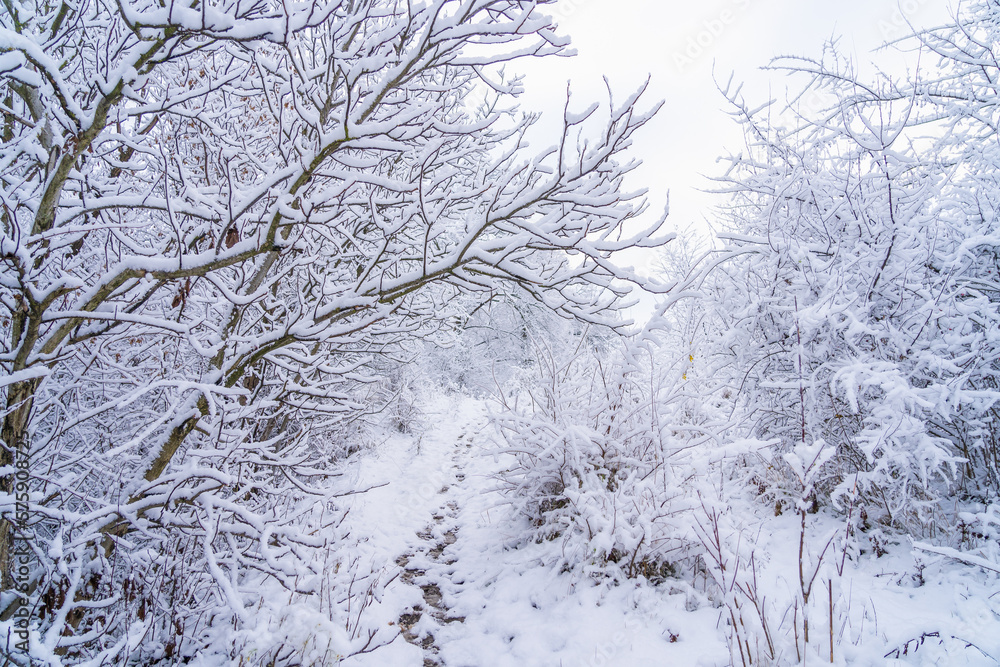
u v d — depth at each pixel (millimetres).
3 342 2922
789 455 2654
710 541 3092
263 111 4590
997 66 4926
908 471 3621
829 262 4477
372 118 3703
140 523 2994
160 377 3822
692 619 3133
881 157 4438
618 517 3674
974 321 4090
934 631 2441
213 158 4168
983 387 4035
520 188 3023
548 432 4668
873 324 4293
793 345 4852
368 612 3875
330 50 3287
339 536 4410
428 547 5586
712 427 4242
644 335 3455
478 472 8141
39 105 2793
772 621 2617
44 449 3057
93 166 3604
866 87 5402
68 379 3748
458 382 17016
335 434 8070
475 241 3211
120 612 3154
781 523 4566
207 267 2828
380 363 10289
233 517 3449
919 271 4504
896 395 3514
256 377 4832
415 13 2844
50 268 3186
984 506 3748
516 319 15797
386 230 3422
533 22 2666
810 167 5359
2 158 2775
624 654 2912
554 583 3945
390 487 7594
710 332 6422
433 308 5379
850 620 2846
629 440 4508
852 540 3738
